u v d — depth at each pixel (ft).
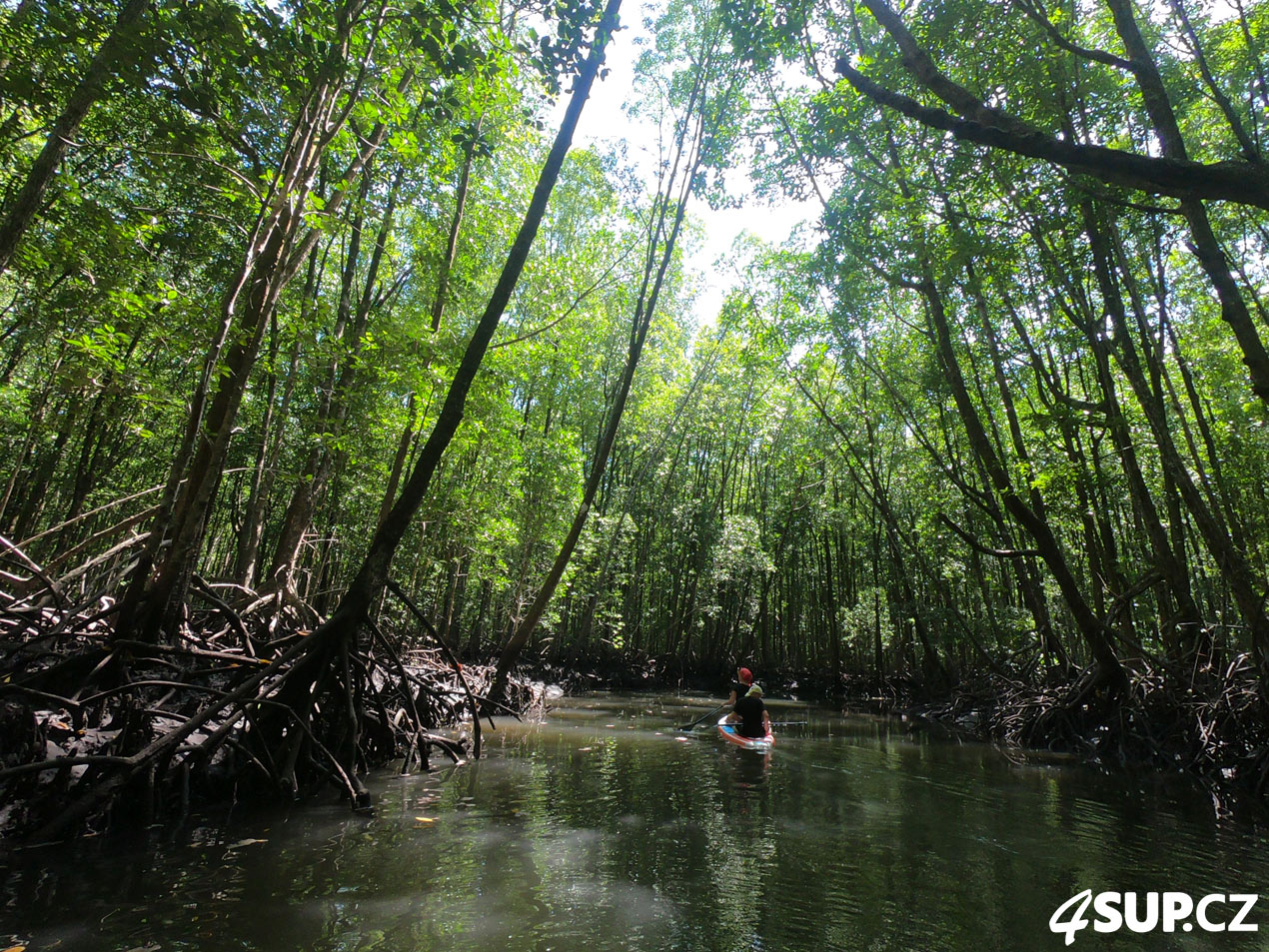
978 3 27.30
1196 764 29.89
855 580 93.86
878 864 15.61
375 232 39.09
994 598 64.95
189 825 16.44
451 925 11.34
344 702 21.68
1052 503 37.22
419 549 50.16
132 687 18.12
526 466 58.75
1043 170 30.55
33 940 10.15
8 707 15.40
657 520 87.71
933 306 38.93
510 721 41.32
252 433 48.39
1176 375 43.62
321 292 49.19
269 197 20.21
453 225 39.24
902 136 37.73
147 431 24.58
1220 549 27.17
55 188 22.07
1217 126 31.30
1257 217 32.19
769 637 107.96
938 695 62.64
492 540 51.47
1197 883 14.94
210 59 17.98
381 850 15.20
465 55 19.13
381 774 23.90
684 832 17.70
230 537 73.77
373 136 30.07
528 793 21.71
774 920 12.17
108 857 13.93
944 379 46.98
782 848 16.62
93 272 19.95
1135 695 35.27
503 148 38.29
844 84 37.83
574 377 67.92
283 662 20.47
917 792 24.16
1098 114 30.48
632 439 87.20
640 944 10.85
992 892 14.02
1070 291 33.65
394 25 21.08
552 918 11.81
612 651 85.35
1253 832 19.90
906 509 74.43
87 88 17.37
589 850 15.80
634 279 67.15
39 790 15.19
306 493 37.81
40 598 22.63
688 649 87.35
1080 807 22.63
